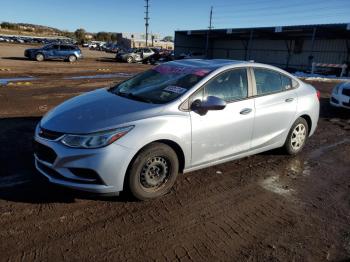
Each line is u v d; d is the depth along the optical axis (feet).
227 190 13.76
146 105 12.46
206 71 13.94
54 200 12.03
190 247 9.95
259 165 16.66
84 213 11.36
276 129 16.28
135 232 10.50
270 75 16.16
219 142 13.78
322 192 14.12
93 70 69.77
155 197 12.51
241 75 14.82
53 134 11.35
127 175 11.62
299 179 15.30
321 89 50.62
